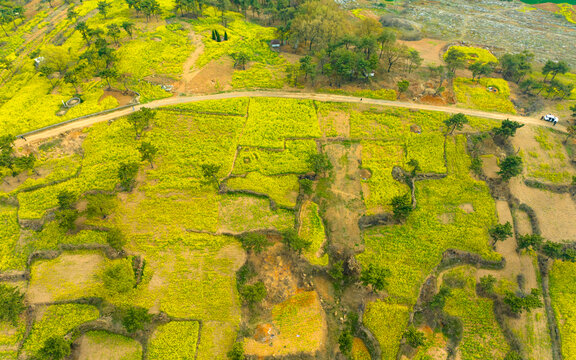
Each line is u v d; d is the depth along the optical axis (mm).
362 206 69938
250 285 57000
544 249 61375
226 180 72812
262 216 66812
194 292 56062
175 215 66062
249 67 106500
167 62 104375
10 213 65375
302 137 83875
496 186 74062
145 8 119312
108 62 100062
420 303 56469
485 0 168875
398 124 88188
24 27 121812
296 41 113625
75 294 55031
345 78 102438
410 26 137750
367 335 52688
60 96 91062
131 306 53594
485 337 53656
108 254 59344
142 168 74062
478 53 119938
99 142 79000
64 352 46812
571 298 58281
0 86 95188
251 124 86562
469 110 93188
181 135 82375
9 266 58281
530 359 51562
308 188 69500
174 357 49500
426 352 51844
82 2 139375
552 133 86688
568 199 73062
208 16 132000
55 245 60406
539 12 156750
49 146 77375
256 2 134875
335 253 62281
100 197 64938
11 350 49656
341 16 118250
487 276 60438
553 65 99562
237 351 47344
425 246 63719
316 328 53812
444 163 78562
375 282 54469
